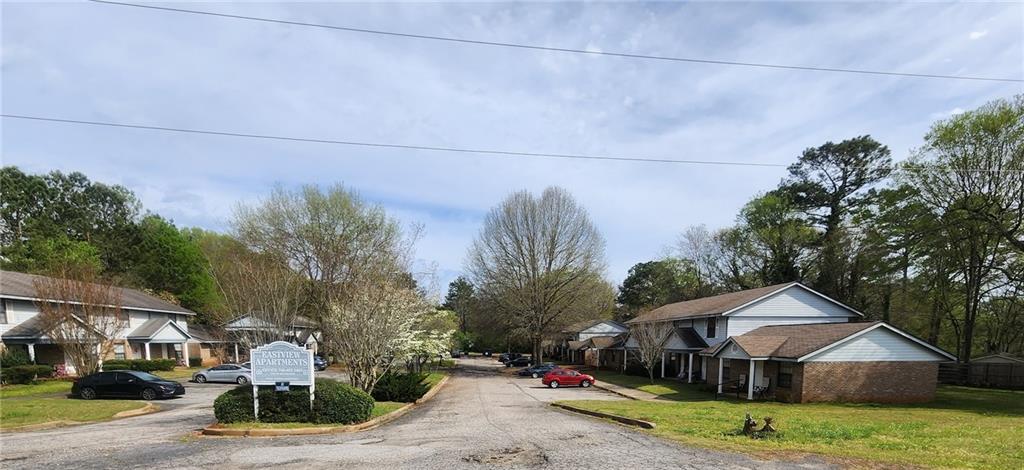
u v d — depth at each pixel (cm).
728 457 872
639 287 7706
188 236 6162
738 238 5450
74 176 5697
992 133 2705
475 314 5231
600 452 923
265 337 2230
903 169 3150
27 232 5075
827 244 4338
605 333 5903
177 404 2030
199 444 1047
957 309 3825
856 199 4691
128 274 5012
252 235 3778
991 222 2614
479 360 7512
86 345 2572
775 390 2417
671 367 3972
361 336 1872
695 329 3700
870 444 1002
